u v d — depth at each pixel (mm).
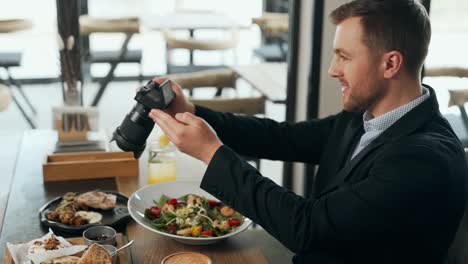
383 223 1171
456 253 1644
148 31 3812
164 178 1824
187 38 3807
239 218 1556
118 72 4660
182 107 1568
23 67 4711
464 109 3004
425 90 1355
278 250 2100
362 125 1473
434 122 1309
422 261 1247
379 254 1236
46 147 2145
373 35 1222
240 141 1646
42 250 1310
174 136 1263
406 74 1269
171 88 1469
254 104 3107
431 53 2893
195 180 1836
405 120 1280
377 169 1210
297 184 3139
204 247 1448
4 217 1583
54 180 1836
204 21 3842
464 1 2830
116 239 1407
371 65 1247
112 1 3689
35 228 1526
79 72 2471
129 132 1383
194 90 3695
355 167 1321
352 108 1326
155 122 1313
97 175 1867
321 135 1672
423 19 1240
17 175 1874
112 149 2076
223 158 1246
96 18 3662
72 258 1278
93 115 2033
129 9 3760
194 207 1547
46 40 4707
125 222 1564
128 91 4418
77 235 1494
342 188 1230
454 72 2947
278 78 3352
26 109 4250
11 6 3832
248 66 3504
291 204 1217
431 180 1173
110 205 1604
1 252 1398
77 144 2021
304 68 2924
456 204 1238
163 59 4836
